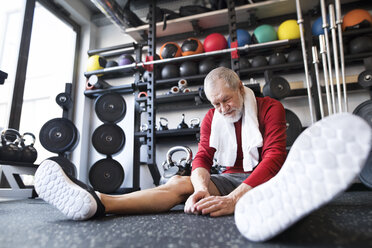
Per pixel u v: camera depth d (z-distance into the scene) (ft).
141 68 9.64
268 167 2.90
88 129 11.15
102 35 12.34
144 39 10.74
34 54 11.00
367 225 1.98
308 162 1.41
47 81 11.52
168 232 1.99
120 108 9.30
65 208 2.51
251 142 3.45
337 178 1.31
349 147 1.27
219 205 2.63
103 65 10.60
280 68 8.76
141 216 2.86
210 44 9.31
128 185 10.02
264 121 3.57
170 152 6.17
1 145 6.77
